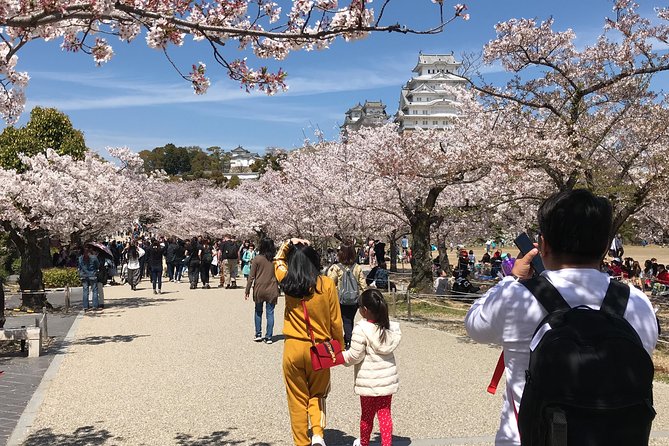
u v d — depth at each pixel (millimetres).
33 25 4445
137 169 28812
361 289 8594
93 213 17969
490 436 5148
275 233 32062
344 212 20797
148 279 29000
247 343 10250
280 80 5258
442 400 6410
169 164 120688
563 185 11086
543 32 11688
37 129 27141
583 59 11898
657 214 18344
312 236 25344
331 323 4863
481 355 9086
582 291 1893
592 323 1722
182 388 7074
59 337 11094
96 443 5137
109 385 7242
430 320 13242
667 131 10258
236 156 167250
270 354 9203
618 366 1626
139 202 24672
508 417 1978
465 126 15031
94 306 15641
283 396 6676
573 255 1949
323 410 4844
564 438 1599
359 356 4664
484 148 12445
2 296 10078
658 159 9445
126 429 5531
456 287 17688
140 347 9945
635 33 11023
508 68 12375
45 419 5844
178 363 8578
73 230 16875
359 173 19547
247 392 6859
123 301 18000
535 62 11758
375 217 21828
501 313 1955
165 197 56125
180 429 5531
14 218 14242
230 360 8758
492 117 14070
